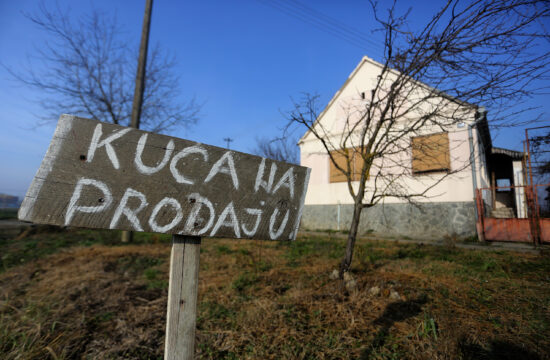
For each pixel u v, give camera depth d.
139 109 8.79
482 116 3.72
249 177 1.27
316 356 2.29
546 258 5.36
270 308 3.13
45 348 2.24
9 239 9.34
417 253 6.19
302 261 5.62
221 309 3.22
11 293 3.80
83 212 0.91
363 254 5.81
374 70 11.48
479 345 2.34
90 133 0.95
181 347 1.09
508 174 15.11
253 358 2.28
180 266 1.11
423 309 3.04
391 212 10.45
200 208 1.13
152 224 1.02
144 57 8.88
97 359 2.26
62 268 5.09
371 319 2.88
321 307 3.17
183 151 1.11
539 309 3.03
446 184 9.21
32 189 0.84
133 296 3.69
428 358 2.13
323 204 12.61
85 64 9.68
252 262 5.43
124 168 0.99
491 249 6.78
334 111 12.59
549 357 2.17
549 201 11.81
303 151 13.62
